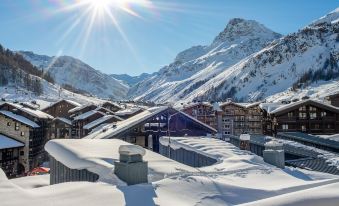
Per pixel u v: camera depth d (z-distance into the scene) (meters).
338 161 23.58
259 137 34.50
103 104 91.06
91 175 13.62
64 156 15.48
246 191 11.34
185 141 22.78
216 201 10.41
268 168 15.25
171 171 12.82
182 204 9.70
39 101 143.12
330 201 7.88
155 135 33.84
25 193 9.80
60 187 10.53
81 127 73.81
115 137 29.88
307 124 68.31
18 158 61.97
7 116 62.03
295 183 12.72
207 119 86.38
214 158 18.55
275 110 69.06
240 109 92.62
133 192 10.12
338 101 88.81
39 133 70.62
